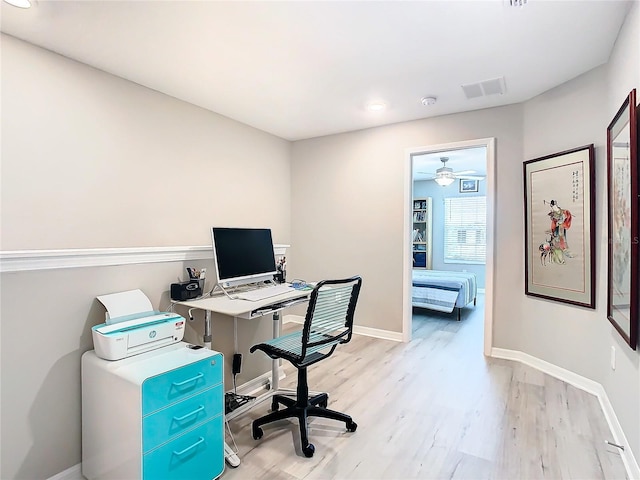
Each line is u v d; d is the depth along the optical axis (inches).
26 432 63.3
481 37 83.3
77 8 72.6
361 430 84.1
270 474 69.5
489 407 94.4
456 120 137.1
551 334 115.0
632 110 64.2
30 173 87.4
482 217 284.5
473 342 150.9
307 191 176.4
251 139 156.4
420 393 103.1
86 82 98.0
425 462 72.3
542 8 71.9
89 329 71.3
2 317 60.5
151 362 64.4
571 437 80.3
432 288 196.4
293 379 114.1
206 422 66.8
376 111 135.6
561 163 108.4
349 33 81.9
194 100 125.2
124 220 108.2
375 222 157.2
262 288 102.4
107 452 63.2
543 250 116.3
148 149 114.6
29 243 87.4
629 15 71.4
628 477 67.3
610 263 83.4
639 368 64.2
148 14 74.7
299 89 115.0
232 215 147.3
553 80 107.4
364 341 152.0
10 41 83.4
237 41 85.6
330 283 76.0
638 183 63.9
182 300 84.8
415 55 92.1
